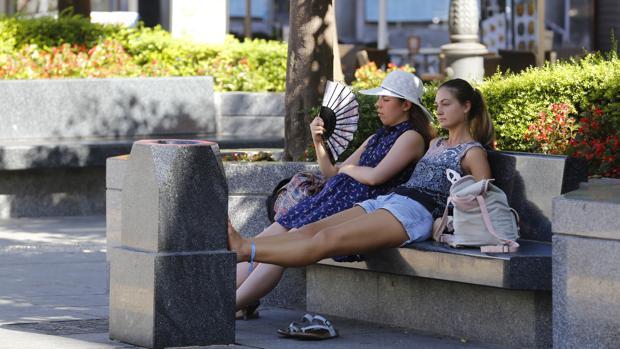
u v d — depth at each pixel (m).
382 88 15.59
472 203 14.09
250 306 16.09
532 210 14.65
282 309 17.14
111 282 14.20
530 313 13.85
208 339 13.75
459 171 14.83
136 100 32.12
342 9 57.34
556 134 17.89
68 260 22.14
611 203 12.01
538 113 18.22
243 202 17.36
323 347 14.12
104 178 30.47
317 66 20.48
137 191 13.77
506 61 37.88
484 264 13.49
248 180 17.30
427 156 15.16
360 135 19.50
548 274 13.42
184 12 39.56
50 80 30.89
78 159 29.30
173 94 32.69
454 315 14.81
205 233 13.68
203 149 13.62
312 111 20.08
